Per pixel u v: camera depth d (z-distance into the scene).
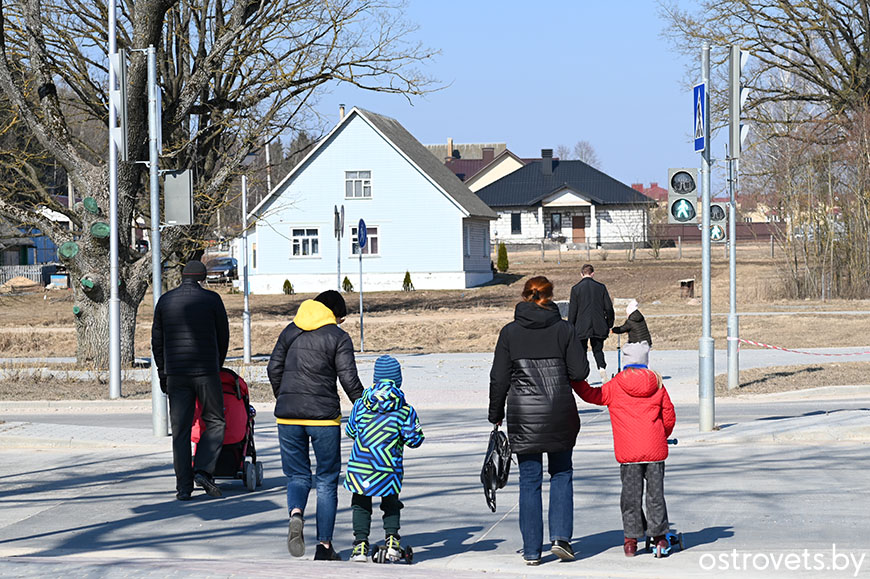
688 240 155.25
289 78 39.28
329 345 13.00
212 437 17.12
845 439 21.89
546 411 12.20
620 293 81.44
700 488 17.05
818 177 71.62
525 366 12.33
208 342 17.02
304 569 10.22
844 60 68.38
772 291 73.12
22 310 79.69
